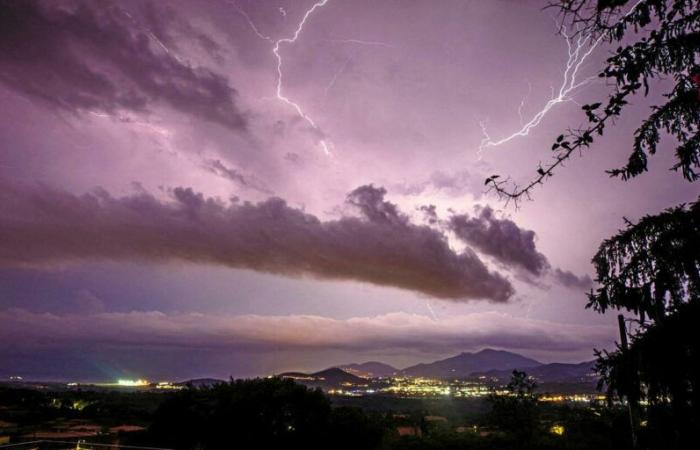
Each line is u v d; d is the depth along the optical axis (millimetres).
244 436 12477
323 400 13414
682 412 3006
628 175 3119
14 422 17891
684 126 2955
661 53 2486
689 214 3180
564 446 12711
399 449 14680
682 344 2984
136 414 21719
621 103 2367
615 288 3410
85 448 8375
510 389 16156
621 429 6992
